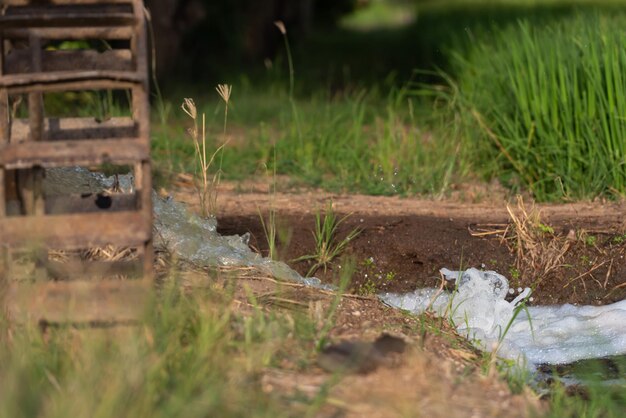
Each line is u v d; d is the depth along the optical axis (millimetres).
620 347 8133
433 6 33156
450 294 8781
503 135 11641
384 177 11414
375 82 19328
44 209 6320
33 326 5914
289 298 7348
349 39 32469
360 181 11398
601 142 10586
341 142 12438
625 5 20719
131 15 6191
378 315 7402
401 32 33500
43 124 6254
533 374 7508
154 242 8039
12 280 6109
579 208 10117
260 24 24266
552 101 10828
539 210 9977
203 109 15602
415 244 9188
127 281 6160
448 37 18375
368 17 49625
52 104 12852
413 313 8070
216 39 22047
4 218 5988
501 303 8719
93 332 5895
